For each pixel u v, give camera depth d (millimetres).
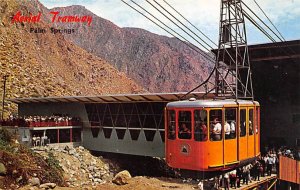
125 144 50312
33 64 105125
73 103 56469
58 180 30609
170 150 22859
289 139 45719
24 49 112125
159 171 49875
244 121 24203
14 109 71250
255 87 45188
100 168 47594
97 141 53656
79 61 174875
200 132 21500
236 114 23312
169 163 22891
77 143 54875
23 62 101562
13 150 30125
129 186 28422
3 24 114250
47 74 105625
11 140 32719
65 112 57438
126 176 29828
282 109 46250
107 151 52250
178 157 22406
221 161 21906
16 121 50750
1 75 85250
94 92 160625
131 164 51750
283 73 43219
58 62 148125
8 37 109562
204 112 21391
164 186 30688
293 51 38500
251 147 25094
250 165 27922
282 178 31031
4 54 97875
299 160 35688
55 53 150125
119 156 52844
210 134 21438
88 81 166250
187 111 21969
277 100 46406
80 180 41844
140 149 48531
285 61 41125
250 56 40594
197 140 21547
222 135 21906
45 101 58562
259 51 40031
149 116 47875
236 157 23078
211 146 21422
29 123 49156
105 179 45094
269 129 46906
